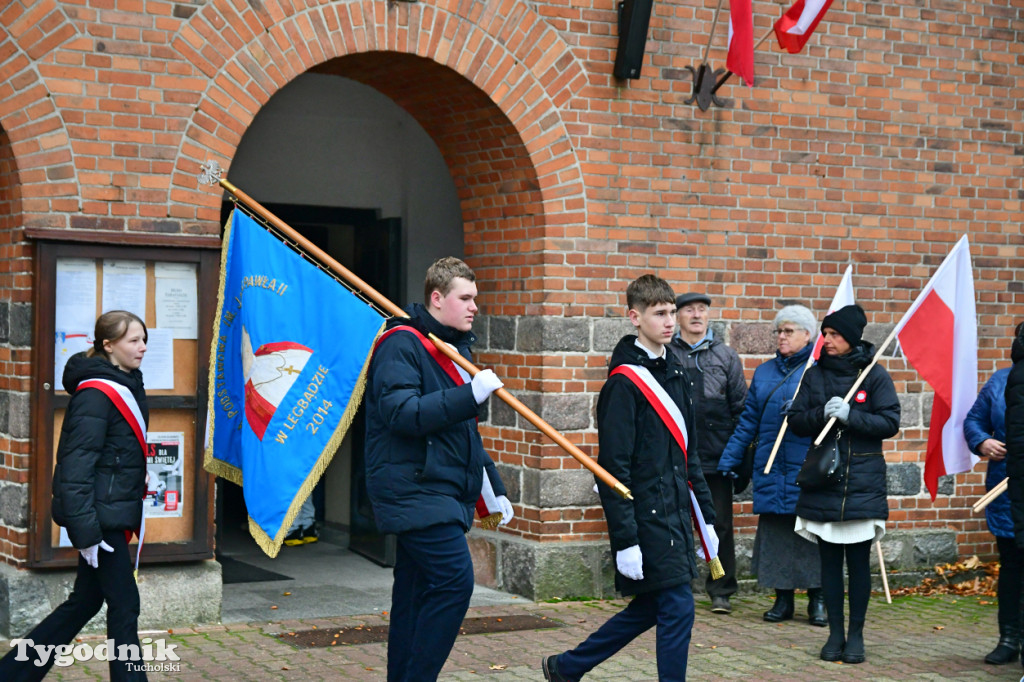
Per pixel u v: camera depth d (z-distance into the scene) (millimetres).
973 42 9141
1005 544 6613
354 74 8188
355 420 9531
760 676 6203
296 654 6387
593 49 8078
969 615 7891
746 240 8523
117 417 5008
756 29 8523
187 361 6934
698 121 8375
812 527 6547
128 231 6805
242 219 5605
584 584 8000
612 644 5355
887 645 6953
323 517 10242
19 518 6641
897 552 8859
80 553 4957
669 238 8305
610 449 5113
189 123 6941
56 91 6648
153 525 6875
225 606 7562
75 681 5770
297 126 9297
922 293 7117
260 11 7109
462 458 4895
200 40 6965
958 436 7289
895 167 8938
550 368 8000
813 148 8695
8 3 6547
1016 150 9289
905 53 8938
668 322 5254
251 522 5375
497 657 6465
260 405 5418
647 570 5105
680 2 8297
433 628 4809
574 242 8062
